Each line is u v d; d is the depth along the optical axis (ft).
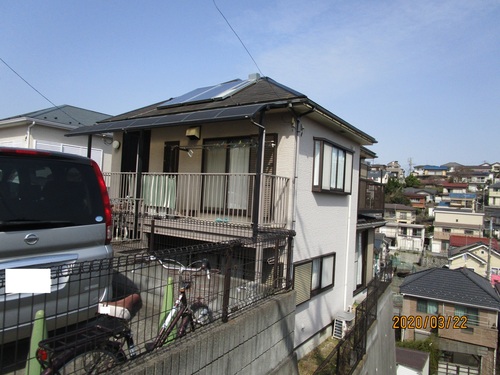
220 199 22.40
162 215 21.45
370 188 38.81
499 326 67.51
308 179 22.88
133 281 11.93
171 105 26.50
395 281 101.60
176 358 8.87
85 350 7.72
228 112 18.10
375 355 28.02
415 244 144.77
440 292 65.10
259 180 17.92
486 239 127.44
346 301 30.68
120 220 22.11
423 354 52.80
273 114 21.36
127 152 29.50
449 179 260.01
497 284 86.69
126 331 8.68
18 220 8.63
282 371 14.08
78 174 10.44
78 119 44.24
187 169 25.03
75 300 9.57
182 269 11.95
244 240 13.30
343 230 29.81
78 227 9.97
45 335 7.68
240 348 11.48
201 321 11.10
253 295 14.16
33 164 9.35
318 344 25.85
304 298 23.24
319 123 24.13
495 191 199.21
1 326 8.01
